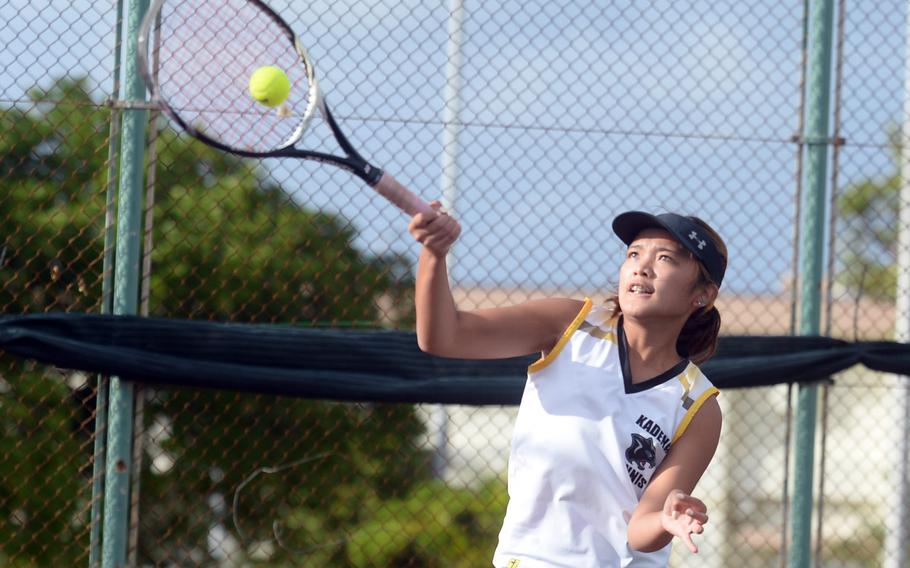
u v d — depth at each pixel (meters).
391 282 19.06
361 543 19.47
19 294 17.97
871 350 17.42
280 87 10.39
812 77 17.70
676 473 9.58
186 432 18.84
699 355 10.57
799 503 17.61
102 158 18.75
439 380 16.42
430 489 20.00
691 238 9.62
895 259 19.66
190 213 19.09
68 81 18.66
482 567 20.23
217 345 15.91
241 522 19.09
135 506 16.22
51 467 18.39
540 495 9.75
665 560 10.05
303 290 18.95
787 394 17.75
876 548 22.42
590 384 9.66
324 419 19.34
